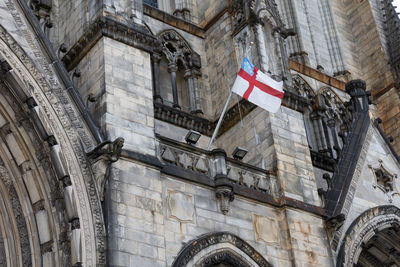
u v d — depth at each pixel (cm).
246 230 3547
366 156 4391
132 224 3112
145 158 3306
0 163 3250
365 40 6066
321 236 3766
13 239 3170
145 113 3469
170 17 4772
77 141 3189
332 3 6297
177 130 4334
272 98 3900
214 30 4756
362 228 4041
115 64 3519
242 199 3625
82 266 2903
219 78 4572
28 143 3177
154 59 4519
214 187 3538
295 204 3744
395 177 4456
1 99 3198
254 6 4416
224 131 4294
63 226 3039
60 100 3256
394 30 5900
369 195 4234
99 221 3036
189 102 4566
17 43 3238
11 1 3356
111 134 3297
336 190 4069
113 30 3597
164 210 3319
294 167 3906
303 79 5312
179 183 3444
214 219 3466
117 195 3138
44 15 4159
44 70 3281
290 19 5944
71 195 3020
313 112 5153
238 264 3428
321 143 5009
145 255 3077
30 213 3159
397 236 4300
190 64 4669
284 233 3662
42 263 3059
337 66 5925
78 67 3684
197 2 5103
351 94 4706
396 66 5669
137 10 3772
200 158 3616
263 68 4191
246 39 4409
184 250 3256
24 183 3194
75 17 3944
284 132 3997
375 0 6231
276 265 3547
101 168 3128
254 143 4034
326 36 6072
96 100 3447
